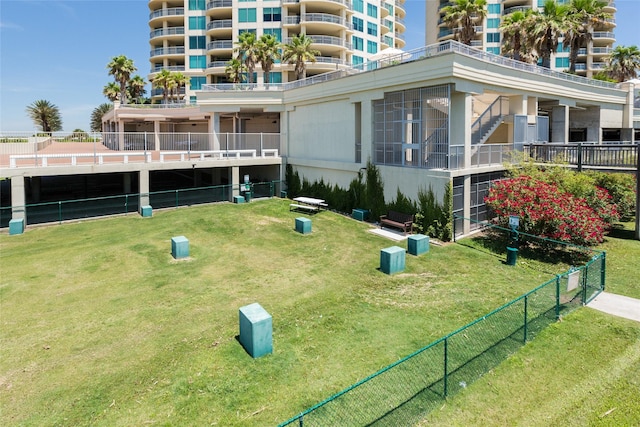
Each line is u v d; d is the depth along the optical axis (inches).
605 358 358.3
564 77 1049.5
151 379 332.2
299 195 1101.1
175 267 592.7
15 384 327.6
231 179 1046.4
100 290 512.1
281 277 555.5
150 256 637.9
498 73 825.5
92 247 679.1
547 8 1259.8
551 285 513.0
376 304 471.2
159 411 295.7
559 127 1079.6
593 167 773.3
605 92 1218.0
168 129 1790.1
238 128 1430.9
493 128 923.4
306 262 614.9
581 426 282.0
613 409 297.4
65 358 363.9
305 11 1910.7
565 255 634.8
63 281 540.4
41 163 859.4
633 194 776.9
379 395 310.2
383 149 860.6
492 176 826.8
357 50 2094.0
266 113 1273.4
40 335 403.9
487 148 820.0
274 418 288.0
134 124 1900.8
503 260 619.2
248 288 518.0
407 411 293.4
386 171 835.4
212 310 456.1
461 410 296.2
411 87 783.1
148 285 527.5
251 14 1921.8
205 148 1261.1
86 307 465.1
